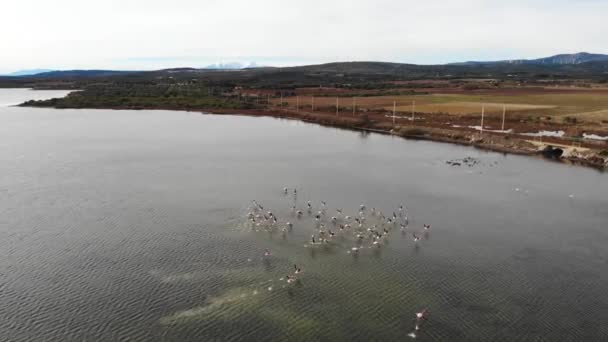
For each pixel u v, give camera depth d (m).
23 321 47.72
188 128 183.38
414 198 88.50
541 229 73.00
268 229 71.94
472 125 171.50
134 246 65.56
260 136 164.25
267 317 48.62
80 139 153.88
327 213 79.50
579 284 55.97
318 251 64.31
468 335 46.19
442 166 116.12
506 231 72.12
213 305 50.78
